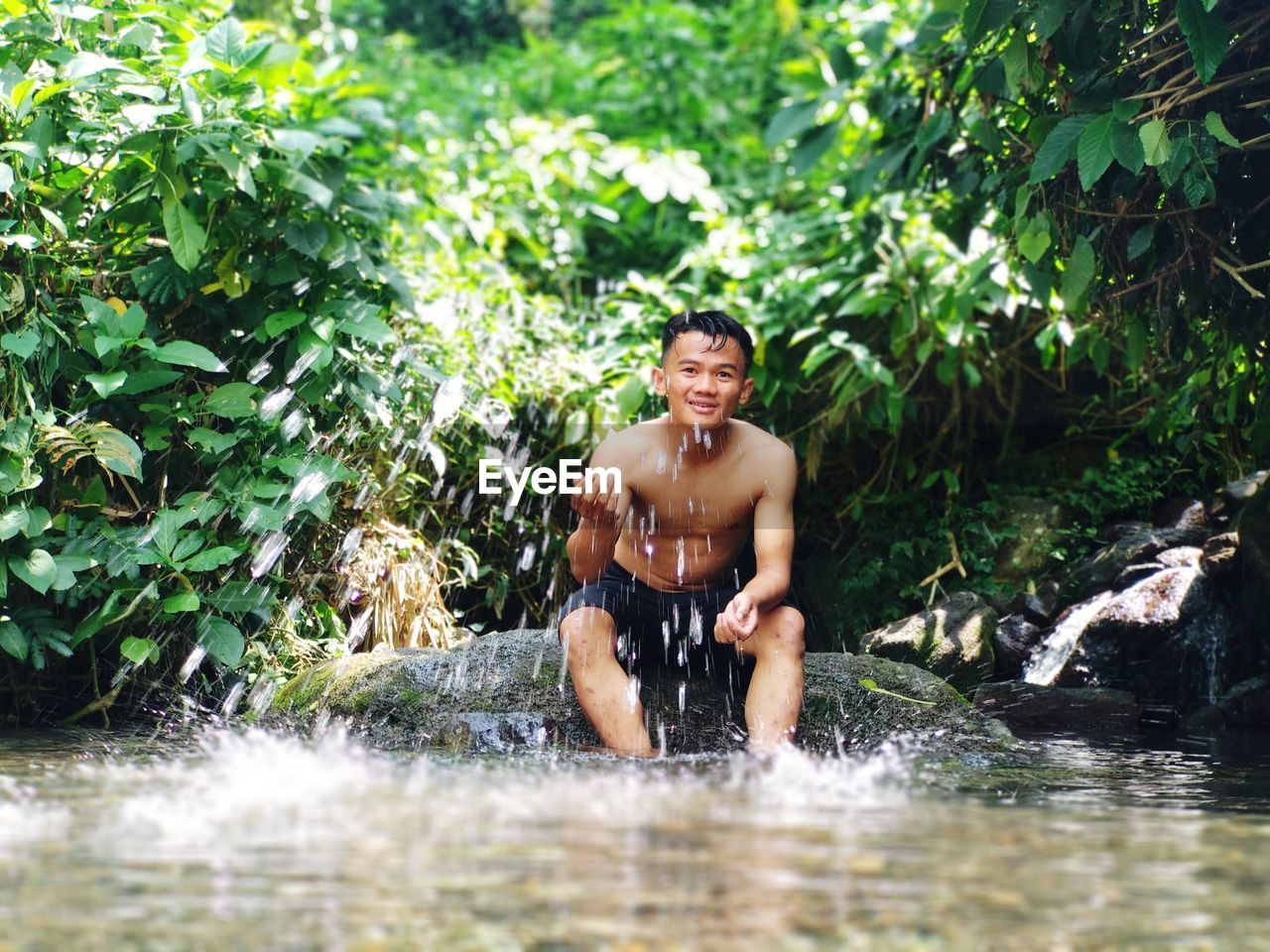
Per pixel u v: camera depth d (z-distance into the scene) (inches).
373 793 81.3
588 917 52.5
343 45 311.1
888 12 241.6
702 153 295.0
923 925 51.9
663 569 125.7
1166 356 168.2
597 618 118.3
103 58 135.3
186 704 135.0
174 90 147.3
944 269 196.9
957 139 165.5
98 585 132.4
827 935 50.5
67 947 48.8
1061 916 53.4
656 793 82.3
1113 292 151.9
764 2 317.7
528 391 188.1
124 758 99.3
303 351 146.3
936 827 72.0
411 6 391.5
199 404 142.2
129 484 144.1
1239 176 136.2
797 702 116.0
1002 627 177.3
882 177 181.8
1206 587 172.2
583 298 241.6
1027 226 146.6
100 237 147.6
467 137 297.6
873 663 133.1
